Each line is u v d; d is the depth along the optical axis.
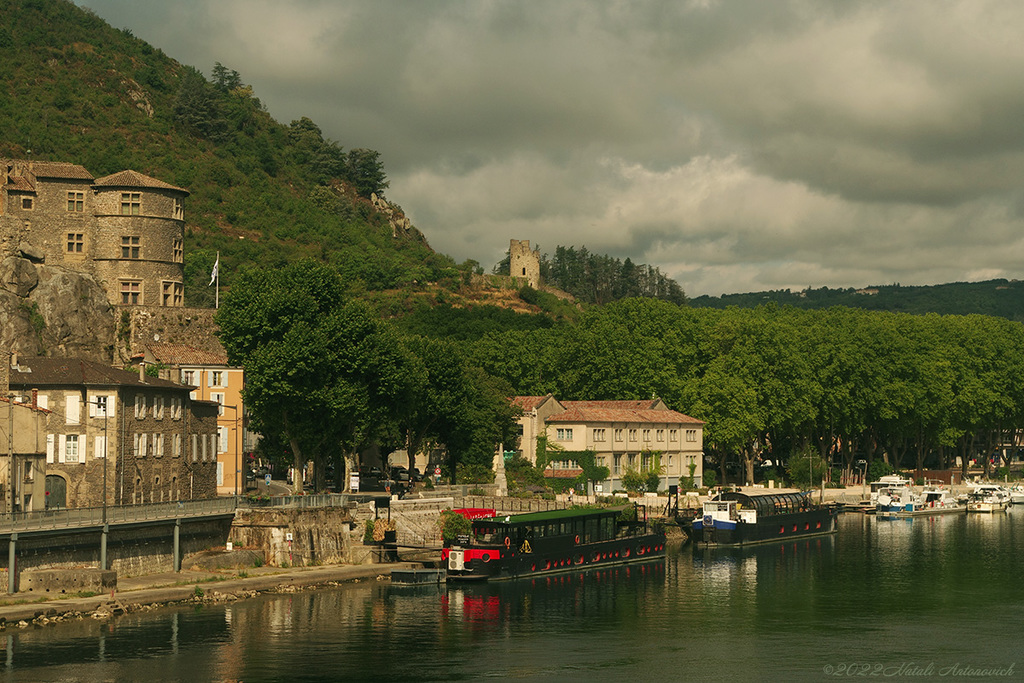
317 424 106.38
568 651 74.56
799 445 197.50
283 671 66.94
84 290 146.25
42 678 62.62
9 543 73.75
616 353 176.50
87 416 96.69
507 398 152.12
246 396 104.69
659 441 164.75
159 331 149.25
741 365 174.88
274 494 121.56
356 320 108.69
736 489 168.88
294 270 111.00
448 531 107.62
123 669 65.12
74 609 74.25
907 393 190.12
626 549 115.81
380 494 115.69
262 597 85.69
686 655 74.19
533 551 104.00
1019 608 90.75
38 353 138.88
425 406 128.50
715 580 104.62
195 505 91.19
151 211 153.12
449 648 74.19
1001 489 187.50
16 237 143.50
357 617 81.31
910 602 93.56
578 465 152.75
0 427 90.25
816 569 112.12
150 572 86.00
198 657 68.44
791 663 72.31
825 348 184.38
